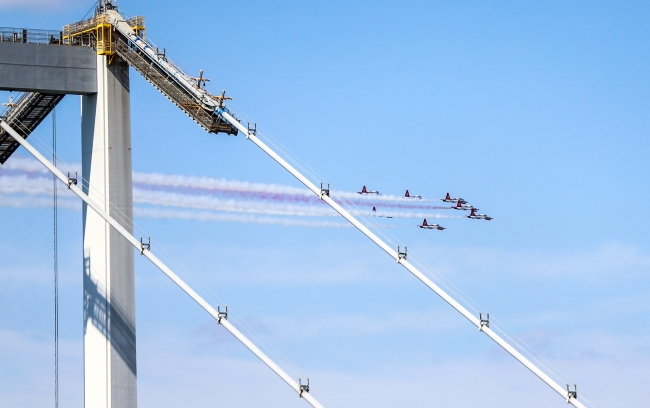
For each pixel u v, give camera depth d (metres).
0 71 113.94
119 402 114.50
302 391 99.06
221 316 102.44
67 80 116.25
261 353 100.44
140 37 115.75
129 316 115.62
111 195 116.31
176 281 103.81
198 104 109.81
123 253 116.06
